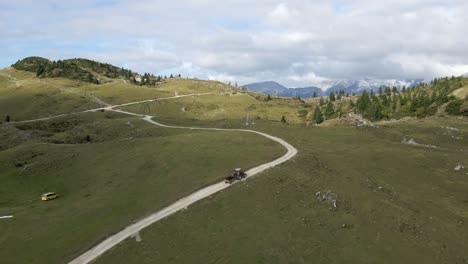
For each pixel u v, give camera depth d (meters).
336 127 104.12
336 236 44.22
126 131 128.88
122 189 63.03
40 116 180.25
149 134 114.25
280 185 55.03
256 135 90.44
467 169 70.44
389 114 160.88
